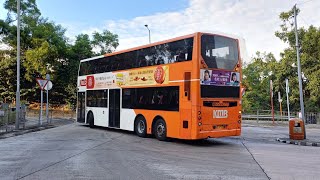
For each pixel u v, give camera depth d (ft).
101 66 65.77
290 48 106.83
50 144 43.34
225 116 44.60
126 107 56.44
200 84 42.22
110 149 39.19
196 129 41.65
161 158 33.53
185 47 44.27
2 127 68.18
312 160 33.06
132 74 55.31
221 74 44.45
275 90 119.03
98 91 66.33
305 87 106.52
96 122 66.54
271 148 42.19
